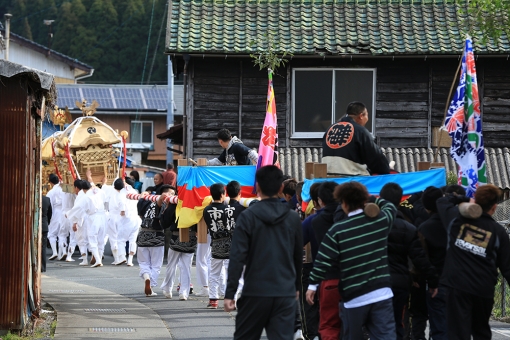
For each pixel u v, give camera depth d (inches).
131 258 930.1
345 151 471.8
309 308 448.1
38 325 484.4
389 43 961.5
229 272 321.1
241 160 623.8
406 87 975.6
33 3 2807.6
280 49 948.6
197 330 490.3
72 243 994.1
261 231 324.5
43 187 1187.3
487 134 970.1
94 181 1107.9
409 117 973.8
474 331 370.6
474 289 356.2
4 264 435.8
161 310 575.5
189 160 620.1
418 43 957.8
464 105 489.4
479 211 354.6
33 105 475.8
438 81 973.8
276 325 321.4
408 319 444.5
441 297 406.3
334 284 386.0
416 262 382.6
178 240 631.8
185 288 634.8
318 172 470.6
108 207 953.5
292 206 507.8
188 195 591.2
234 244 323.6
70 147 1101.1
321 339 390.9
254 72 975.0
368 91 979.9
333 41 965.8
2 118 437.1
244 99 973.2
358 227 347.6
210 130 973.2
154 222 647.1
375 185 469.1
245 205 573.0
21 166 438.0
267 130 601.3
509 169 938.1
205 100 971.3
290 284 324.8
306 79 976.3
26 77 439.2
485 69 970.7
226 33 975.6
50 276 795.4
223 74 973.8
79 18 2657.5
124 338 455.8
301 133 976.3
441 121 973.2
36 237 501.4
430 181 476.4
